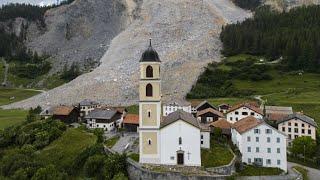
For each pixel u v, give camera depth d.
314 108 178.88
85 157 109.25
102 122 154.62
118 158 98.94
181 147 99.50
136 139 127.81
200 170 96.19
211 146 115.38
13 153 120.25
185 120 99.31
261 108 169.00
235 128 118.50
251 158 107.62
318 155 121.50
